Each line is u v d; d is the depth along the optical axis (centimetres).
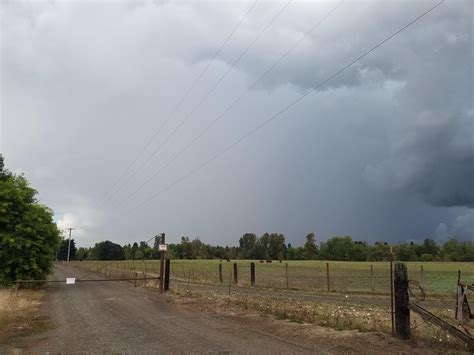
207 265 9719
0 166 4522
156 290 3089
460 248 13750
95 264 10300
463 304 1423
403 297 1033
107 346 1133
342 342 1034
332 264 10381
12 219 3384
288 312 1574
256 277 5050
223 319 1527
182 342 1142
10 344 1197
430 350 920
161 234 2906
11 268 3353
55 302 2398
